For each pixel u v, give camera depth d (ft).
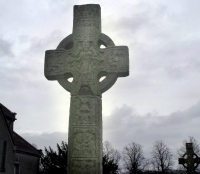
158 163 192.65
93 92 24.85
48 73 26.37
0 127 73.72
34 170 93.30
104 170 67.51
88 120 23.95
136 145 199.00
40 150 100.27
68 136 23.88
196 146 164.04
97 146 23.26
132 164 193.57
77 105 24.49
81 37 26.68
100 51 26.07
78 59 26.14
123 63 25.49
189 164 29.68
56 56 26.66
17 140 93.20
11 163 75.72
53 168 72.02
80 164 22.86
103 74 26.17
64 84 25.96
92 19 27.07
